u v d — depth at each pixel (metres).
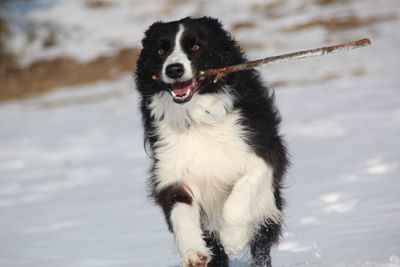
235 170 7.75
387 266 6.49
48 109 28.44
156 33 8.00
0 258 10.38
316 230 9.63
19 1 45.06
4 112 28.81
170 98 7.76
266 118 7.97
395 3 38.72
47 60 36.41
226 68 7.57
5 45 38.47
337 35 34.03
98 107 27.45
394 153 14.29
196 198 7.77
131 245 10.29
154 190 7.88
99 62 35.41
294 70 28.77
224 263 8.30
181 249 6.87
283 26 36.81
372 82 24.33
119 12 43.25
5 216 13.51
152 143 7.98
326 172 13.53
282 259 8.42
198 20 8.02
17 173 17.88
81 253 10.16
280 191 8.51
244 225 7.31
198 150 7.73
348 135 16.81
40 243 11.14
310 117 19.78
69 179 16.59
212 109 7.71
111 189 14.95
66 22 41.88
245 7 41.38
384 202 10.67
